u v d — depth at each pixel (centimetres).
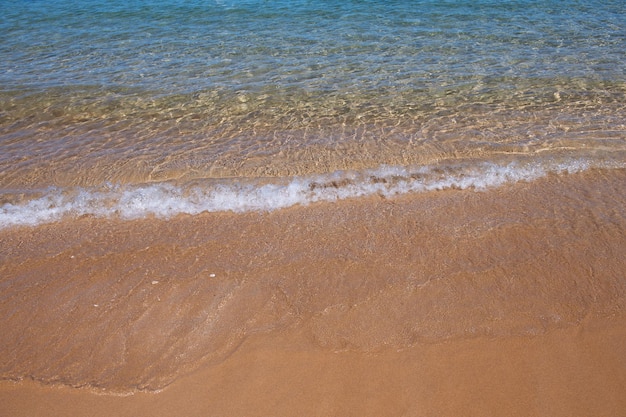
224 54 969
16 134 665
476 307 375
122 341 353
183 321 368
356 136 655
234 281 405
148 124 697
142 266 423
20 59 943
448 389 316
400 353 340
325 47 1000
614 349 341
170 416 304
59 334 358
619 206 492
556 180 542
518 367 329
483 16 1194
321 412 304
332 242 451
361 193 528
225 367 333
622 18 1162
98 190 538
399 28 1114
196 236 463
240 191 533
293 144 638
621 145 609
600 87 794
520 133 647
